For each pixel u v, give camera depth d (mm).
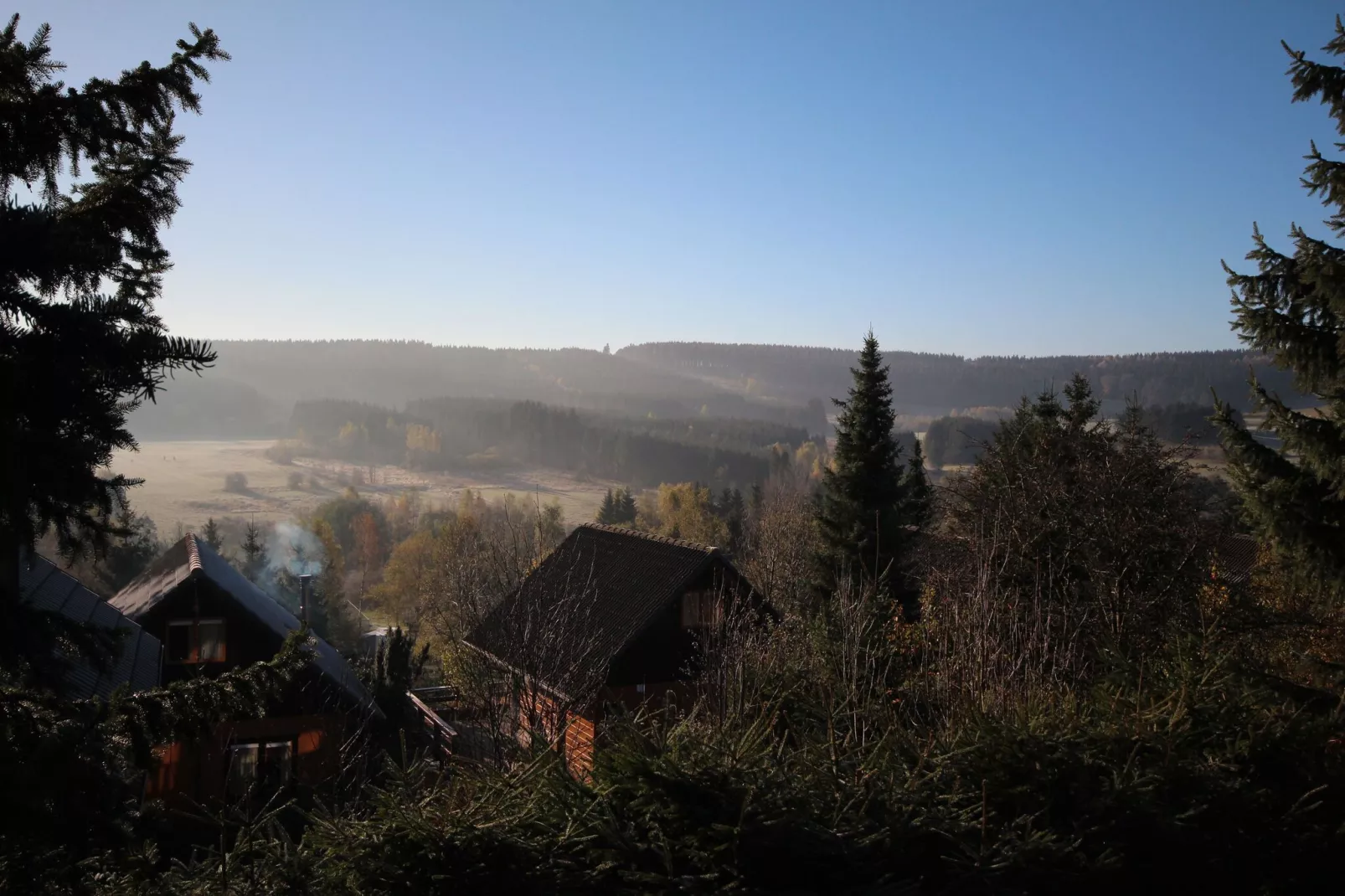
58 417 3832
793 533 28859
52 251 3758
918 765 5219
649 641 17938
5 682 4062
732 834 4277
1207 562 16031
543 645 10398
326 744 15312
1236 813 5480
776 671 8953
